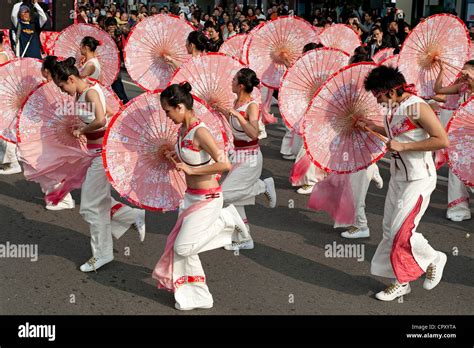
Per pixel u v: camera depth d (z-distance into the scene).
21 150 5.78
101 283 5.00
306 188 7.61
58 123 5.75
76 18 14.40
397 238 4.51
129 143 4.57
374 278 5.18
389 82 4.36
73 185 5.41
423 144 4.30
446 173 8.66
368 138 5.16
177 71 5.88
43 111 5.73
